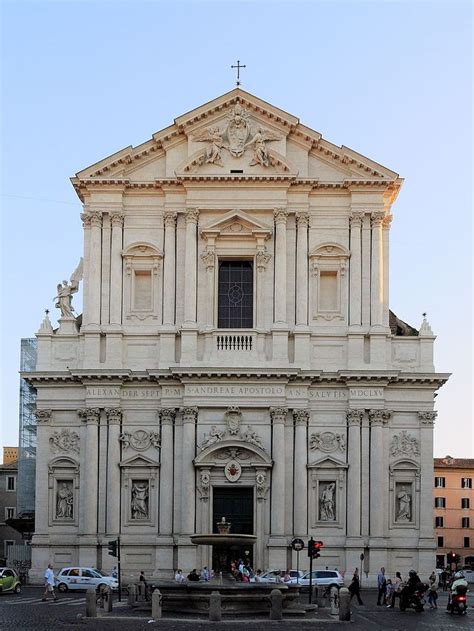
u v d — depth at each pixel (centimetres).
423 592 5775
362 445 7075
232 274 7325
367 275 7256
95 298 7244
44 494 7144
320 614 5131
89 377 7100
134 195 7350
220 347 7144
